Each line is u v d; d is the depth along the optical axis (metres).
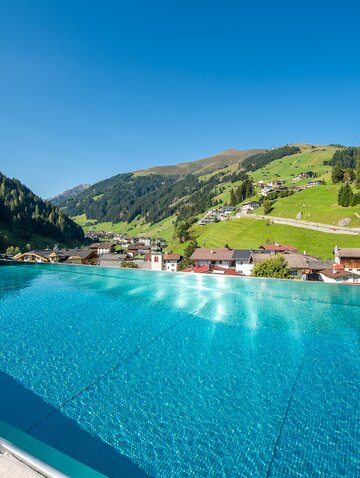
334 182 107.94
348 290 12.25
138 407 5.48
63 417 5.22
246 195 143.00
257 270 34.16
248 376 6.50
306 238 70.31
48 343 8.06
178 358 7.23
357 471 4.25
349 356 7.34
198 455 4.49
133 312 10.42
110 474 4.24
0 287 14.20
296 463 4.36
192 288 13.41
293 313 10.21
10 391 5.93
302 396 5.80
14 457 2.56
